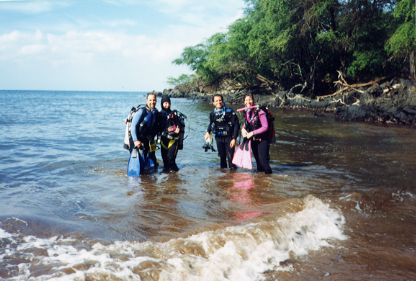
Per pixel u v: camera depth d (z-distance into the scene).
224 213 3.89
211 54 39.31
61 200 4.42
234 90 50.66
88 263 2.69
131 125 5.80
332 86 36.03
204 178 5.66
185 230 3.39
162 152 6.32
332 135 11.73
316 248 3.15
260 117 5.84
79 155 7.74
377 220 3.85
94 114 23.31
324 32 30.80
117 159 7.30
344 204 4.22
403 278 2.64
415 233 3.50
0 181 5.38
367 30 30.36
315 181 5.40
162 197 4.54
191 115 21.14
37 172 6.02
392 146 9.20
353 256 2.99
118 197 4.55
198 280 2.54
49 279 2.43
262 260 2.88
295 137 11.16
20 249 2.96
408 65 30.95
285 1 28.20
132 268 2.62
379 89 18.67
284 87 39.47
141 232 3.36
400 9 21.23
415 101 16.47
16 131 12.21
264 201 4.34
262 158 5.94
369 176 5.75
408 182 5.34
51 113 23.72
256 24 34.09
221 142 6.45
